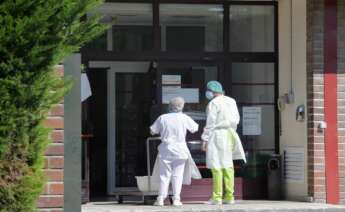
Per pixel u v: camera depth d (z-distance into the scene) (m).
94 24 12.48
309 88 27.58
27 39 11.55
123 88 30.48
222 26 29.94
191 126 26.25
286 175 29.06
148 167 27.67
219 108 26.44
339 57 27.66
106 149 30.73
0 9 11.38
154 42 29.53
